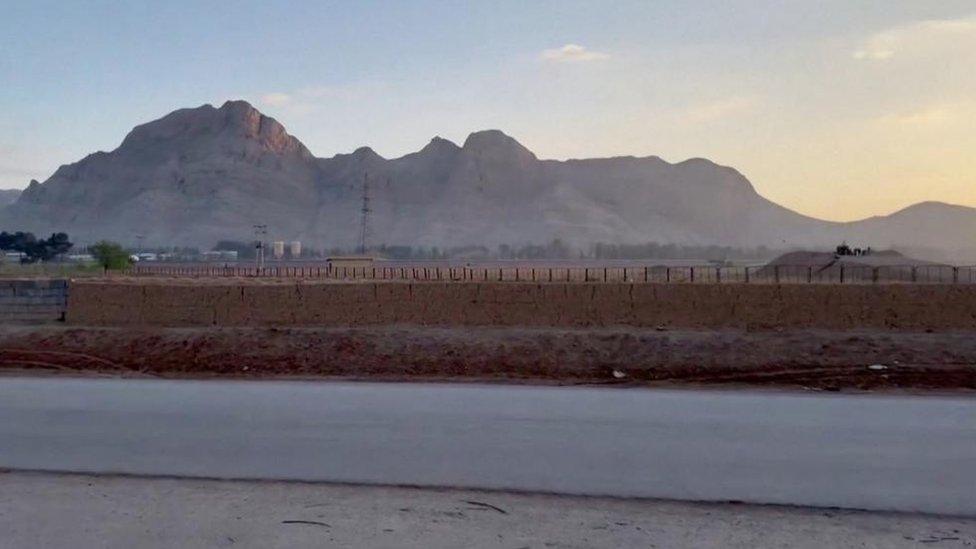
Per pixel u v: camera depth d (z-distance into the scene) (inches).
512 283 934.4
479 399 509.4
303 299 936.9
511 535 269.1
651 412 464.8
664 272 2346.2
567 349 706.2
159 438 402.9
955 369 626.8
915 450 379.6
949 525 282.5
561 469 347.9
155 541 263.1
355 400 505.7
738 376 629.6
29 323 944.9
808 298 868.6
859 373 622.5
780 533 272.5
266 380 610.5
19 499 308.5
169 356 721.0
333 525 278.1
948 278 1754.4
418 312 924.6
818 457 366.3
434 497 310.3
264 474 342.3
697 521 284.5
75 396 522.3
